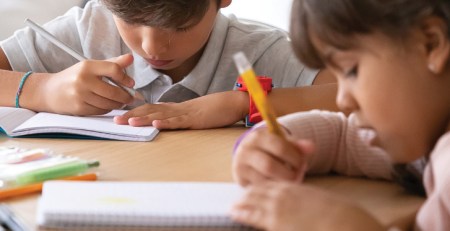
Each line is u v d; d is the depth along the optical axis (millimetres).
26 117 1117
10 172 716
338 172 782
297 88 1166
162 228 551
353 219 500
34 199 652
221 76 1384
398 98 600
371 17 579
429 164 603
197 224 549
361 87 611
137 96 1158
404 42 587
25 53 1405
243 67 622
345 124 792
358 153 752
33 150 815
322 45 625
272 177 637
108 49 1435
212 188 645
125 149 900
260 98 642
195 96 1363
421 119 612
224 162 812
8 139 980
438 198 546
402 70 593
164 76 1346
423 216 568
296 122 787
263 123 792
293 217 507
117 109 1204
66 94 1123
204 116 1083
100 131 971
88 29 1442
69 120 1052
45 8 1857
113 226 551
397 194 679
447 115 619
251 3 2018
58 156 803
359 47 597
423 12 580
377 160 736
